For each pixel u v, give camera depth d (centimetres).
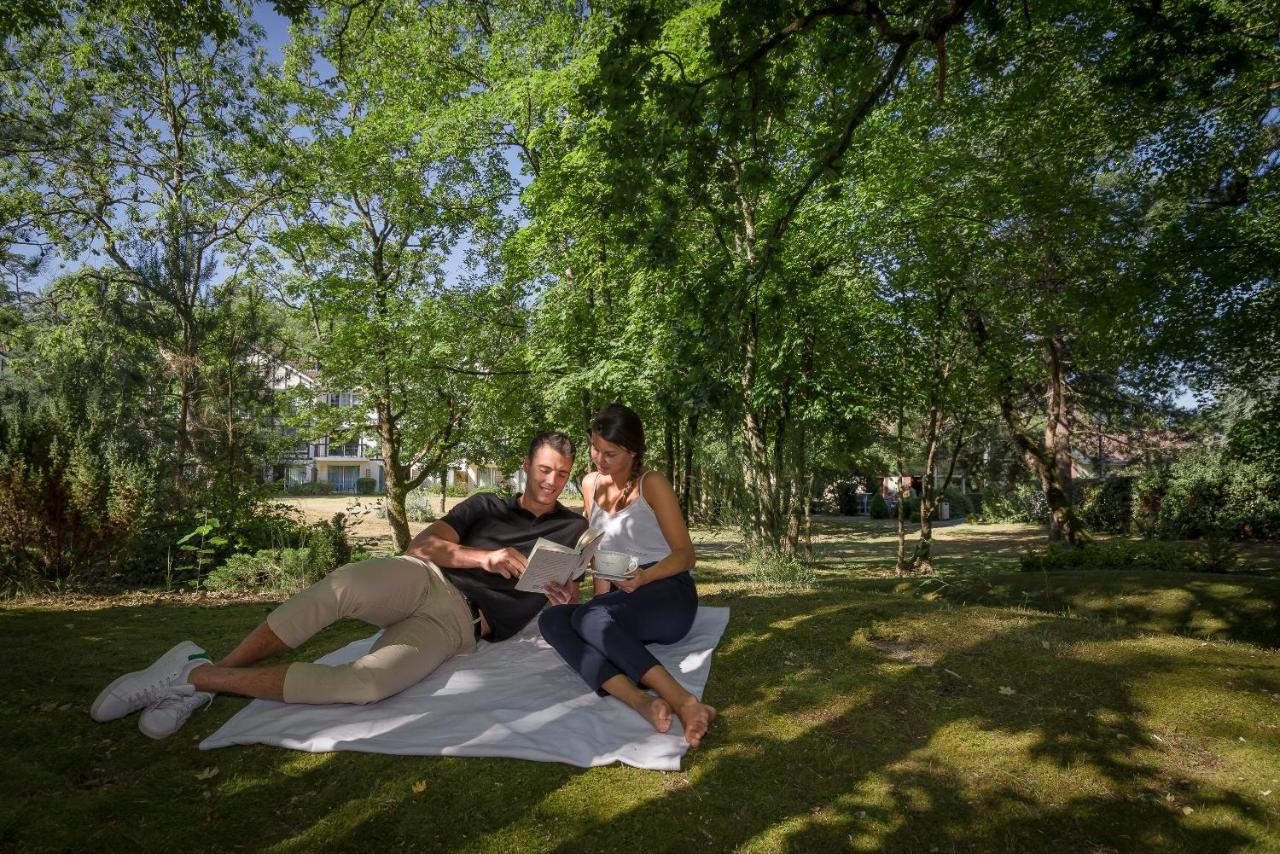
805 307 1158
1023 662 329
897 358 1328
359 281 1741
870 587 762
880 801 215
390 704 282
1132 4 630
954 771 234
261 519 962
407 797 218
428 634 305
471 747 242
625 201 528
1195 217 1128
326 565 812
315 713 272
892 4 480
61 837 196
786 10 471
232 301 1435
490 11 1777
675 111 499
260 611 539
